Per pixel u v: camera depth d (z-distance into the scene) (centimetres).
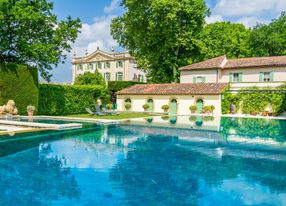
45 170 983
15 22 2852
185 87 3684
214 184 845
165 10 3962
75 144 1452
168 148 1360
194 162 1103
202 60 4584
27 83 2877
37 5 3006
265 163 1088
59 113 3238
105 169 999
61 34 3158
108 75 7119
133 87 4159
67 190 788
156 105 3772
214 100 3341
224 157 1180
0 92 2681
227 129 2061
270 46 5331
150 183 852
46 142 1501
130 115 3123
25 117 2700
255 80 3588
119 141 1546
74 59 7794
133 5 4197
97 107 3162
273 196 755
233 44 4978
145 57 4403
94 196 746
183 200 727
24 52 2991
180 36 4147
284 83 3180
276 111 3156
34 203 694
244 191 790
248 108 3328
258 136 1747
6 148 1340
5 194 755
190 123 2428
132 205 692
